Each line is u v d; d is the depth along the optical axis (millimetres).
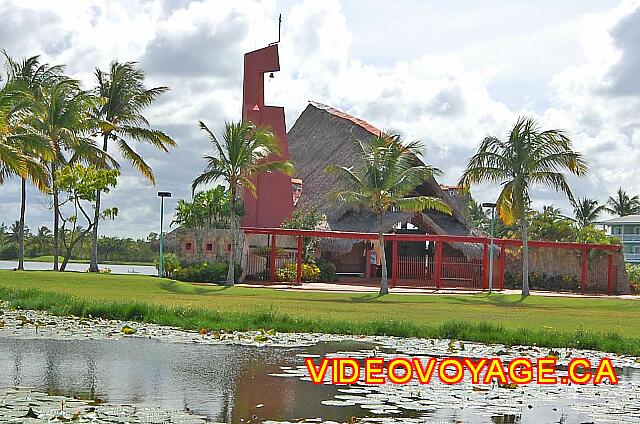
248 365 16188
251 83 52906
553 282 54500
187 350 18156
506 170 42281
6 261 87125
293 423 11141
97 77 47750
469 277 51750
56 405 11695
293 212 51625
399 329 22250
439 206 41344
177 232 49281
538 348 20797
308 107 69438
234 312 24906
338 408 12219
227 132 42344
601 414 12398
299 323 22828
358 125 59844
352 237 45594
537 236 64125
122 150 47781
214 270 45719
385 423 11234
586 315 32406
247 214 50625
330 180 56125
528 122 41781
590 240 57000
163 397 12781
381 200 41188
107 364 15875
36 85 46875
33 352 17156
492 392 13969
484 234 54750
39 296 27609
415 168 41469
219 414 11656
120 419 10930
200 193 50875
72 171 45438
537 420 11867
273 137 44656
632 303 40469
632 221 84812
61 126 44625
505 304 37406
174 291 36281
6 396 12312
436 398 13188
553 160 41406
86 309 24234
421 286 48719
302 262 48969
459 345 20375
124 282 37781
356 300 35812
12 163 35281
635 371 17500
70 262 83500
